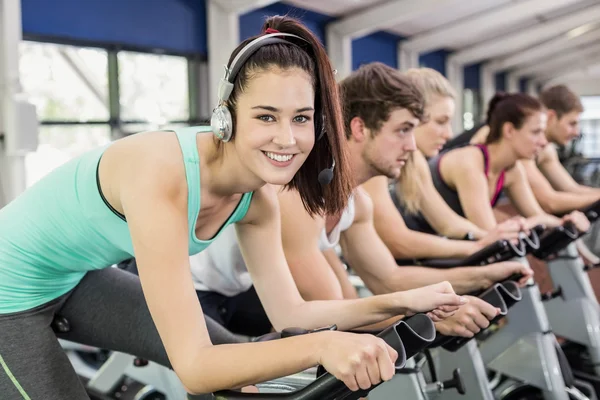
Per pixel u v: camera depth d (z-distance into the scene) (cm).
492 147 316
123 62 671
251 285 228
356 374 103
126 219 131
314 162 137
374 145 202
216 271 216
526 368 233
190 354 117
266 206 152
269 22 126
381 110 199
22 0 561
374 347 104
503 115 309
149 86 711
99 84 646
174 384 249
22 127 525
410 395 161
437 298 145
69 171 143
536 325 232
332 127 129
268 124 119
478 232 283
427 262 233
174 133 132
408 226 308
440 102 305
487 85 1817
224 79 122
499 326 256
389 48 1327
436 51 1544
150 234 120
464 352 203
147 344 172
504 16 1272
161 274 120
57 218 144
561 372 248
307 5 988
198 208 132
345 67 1088
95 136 639
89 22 627
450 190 315
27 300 151
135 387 305
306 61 121
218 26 800
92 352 397
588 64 2038
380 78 200
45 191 146
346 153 132
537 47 1748
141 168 125
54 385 153
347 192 135
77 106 622
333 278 194
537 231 231
